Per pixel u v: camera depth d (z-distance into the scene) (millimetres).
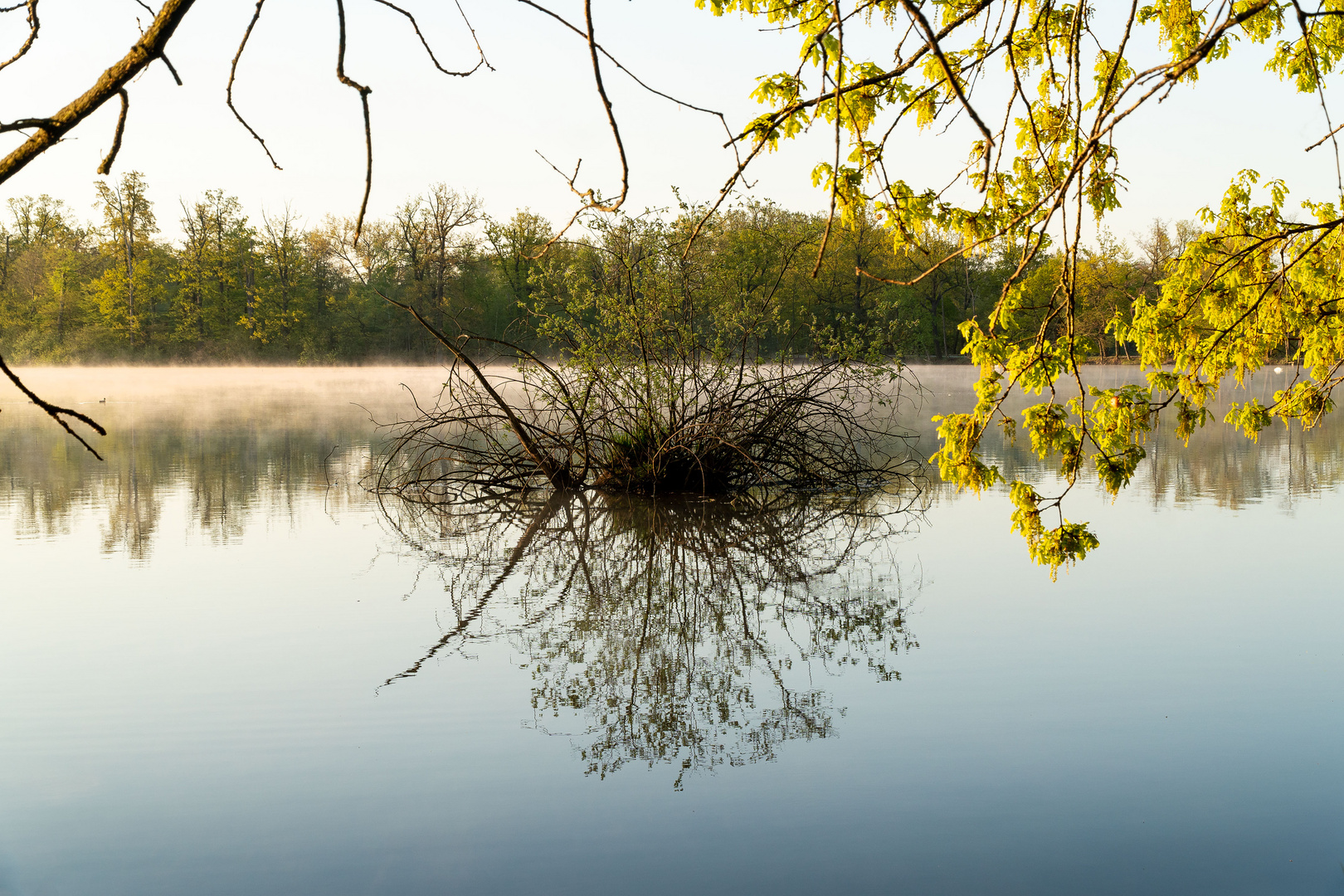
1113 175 3812
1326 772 5254
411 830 4777
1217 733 5820
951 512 14570
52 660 7387
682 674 7082
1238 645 7523
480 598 9430
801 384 17203
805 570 10664
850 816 4867
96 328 68812
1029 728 5949
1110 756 5531
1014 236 3543
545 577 10414
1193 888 4156
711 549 11898
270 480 18266
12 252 76688
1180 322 4324
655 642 7918
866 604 9102
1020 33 4152
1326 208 4285
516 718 6238
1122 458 3760
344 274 70188
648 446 16719
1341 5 4277
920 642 7801
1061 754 5570
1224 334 4285
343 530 13180
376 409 38406
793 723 6113
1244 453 21469
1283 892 4133
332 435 27938
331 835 4727
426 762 5562
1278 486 16344
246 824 4852
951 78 1748
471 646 7785
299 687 6797
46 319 70625
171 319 69625
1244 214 4379
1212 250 4359
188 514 14336
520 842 4660
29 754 5660
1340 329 4266
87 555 11398
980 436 3775
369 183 1727
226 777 5387
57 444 25312
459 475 19234
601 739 5891
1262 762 5402
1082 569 10367
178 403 42219
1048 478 17453
